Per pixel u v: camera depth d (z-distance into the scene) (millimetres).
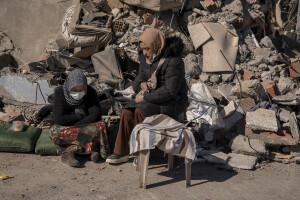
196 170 4676
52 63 6902
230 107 5562
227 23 6777
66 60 6969
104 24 6922
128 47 6809
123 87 6395
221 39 6609
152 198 3922
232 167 4715
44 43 7871
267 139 5215
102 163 4770
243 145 5047
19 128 4941
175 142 4121
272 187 4301
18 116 5375
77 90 4605
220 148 5297
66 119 4719
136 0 6887
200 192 4098
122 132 4609
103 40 6816
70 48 6938
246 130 5352
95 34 6777
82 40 6754
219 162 4781
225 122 5484
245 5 7320
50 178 4285
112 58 6617
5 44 7969
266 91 6109
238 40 6770
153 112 4543
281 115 5668
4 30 8070
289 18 10156
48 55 7082
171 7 6781
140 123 4418
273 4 9344
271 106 5805
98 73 6566
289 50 7914
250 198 4016
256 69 6602
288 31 9469
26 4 8031
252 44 7004
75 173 4449
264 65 6594
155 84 4566
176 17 7012
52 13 7891
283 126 5590
